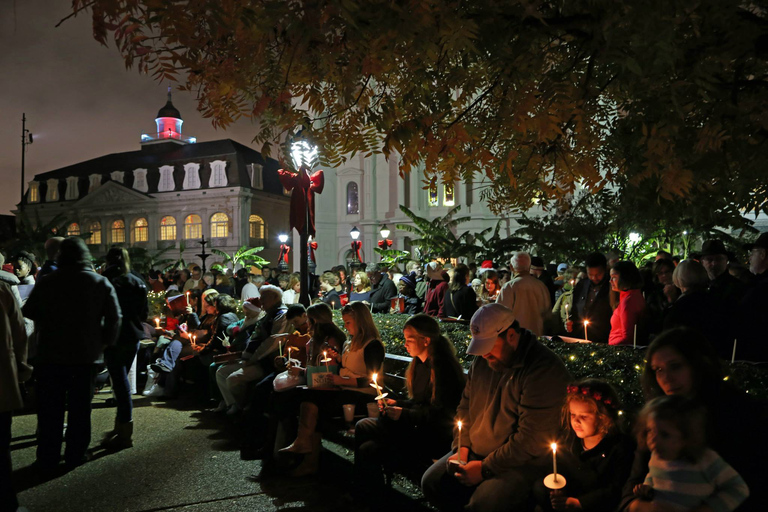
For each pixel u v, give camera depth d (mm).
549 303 6652
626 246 14180
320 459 5570
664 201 6129
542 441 3430
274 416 5848
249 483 5352
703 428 2301
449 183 4582
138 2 3088
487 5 3949
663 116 4527
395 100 4773
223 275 14062
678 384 2672
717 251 5195
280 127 4973
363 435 4559
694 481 2266
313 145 5117
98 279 5906
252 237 62938
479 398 3875
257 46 3979
